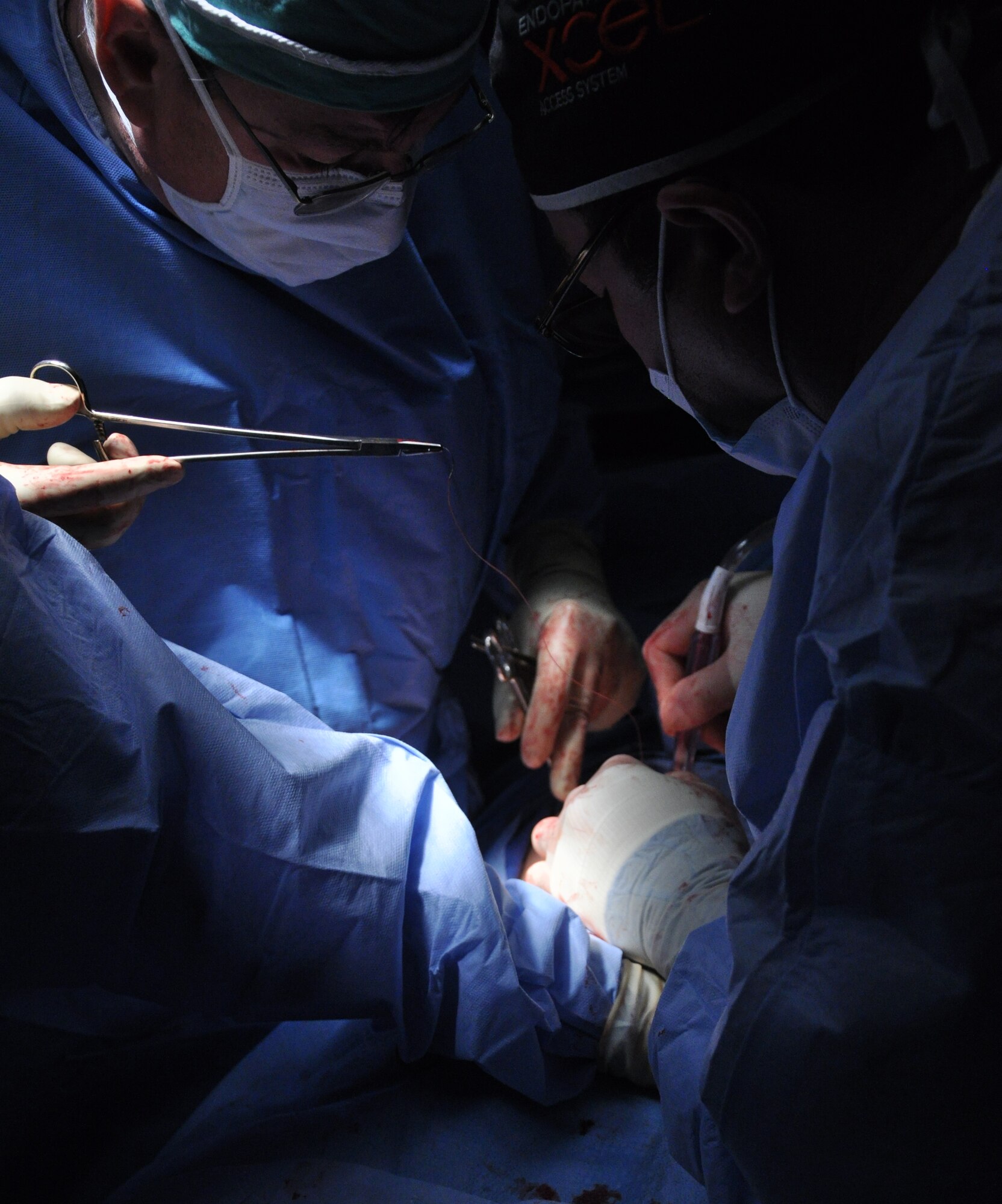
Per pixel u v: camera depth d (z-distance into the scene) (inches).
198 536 43.4
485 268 51.3
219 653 45.4
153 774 29.3
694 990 32.3
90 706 28.4
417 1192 32.4
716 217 26.2
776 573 27.4
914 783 22.5
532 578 56.6
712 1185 28.7
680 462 72.4
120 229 39.2
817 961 24.1
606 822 42.2
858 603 23.4
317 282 43.6
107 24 34.2
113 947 29.6
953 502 22.0
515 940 36.8
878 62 24.6
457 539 49.1
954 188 25.1
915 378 22.8
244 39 31.8
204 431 36.3
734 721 29.6
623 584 67.8
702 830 40.9
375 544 46.7
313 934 32.9
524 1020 34.4
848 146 25.4
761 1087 24.3
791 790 24.3
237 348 42.2
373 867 33.7
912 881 22.7
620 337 36.6
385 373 46.8
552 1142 34.9
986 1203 22.8
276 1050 39.5
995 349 21.9
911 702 22.1
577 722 50.1
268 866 31.7
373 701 48.4
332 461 44.8
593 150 27.7
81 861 28.4
